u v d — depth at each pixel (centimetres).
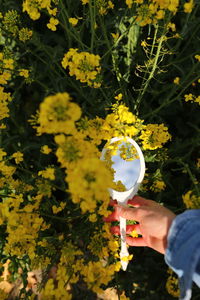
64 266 172
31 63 250
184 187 258
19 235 164
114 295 240
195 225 121
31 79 218
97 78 192
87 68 163
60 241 201
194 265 110
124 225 181
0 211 160
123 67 266
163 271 242
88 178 95
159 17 170
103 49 262
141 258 249
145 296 238
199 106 269
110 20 241
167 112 270
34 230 174
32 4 173
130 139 176
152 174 223
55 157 271
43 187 179
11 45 263
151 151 230
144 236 170
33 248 175
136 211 164
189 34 252
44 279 197
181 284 125
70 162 115
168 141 275
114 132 165
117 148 174
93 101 243
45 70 242
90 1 183
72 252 175
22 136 273
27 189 187
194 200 147
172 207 236
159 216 153
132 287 238
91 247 180
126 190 177
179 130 276
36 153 267
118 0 250
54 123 103
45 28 276
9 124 276
